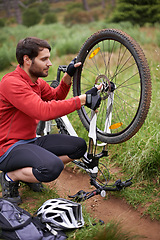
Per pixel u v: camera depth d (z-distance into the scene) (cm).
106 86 235
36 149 227
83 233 207
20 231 194
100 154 254
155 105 343
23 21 3434
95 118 237
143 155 286
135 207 248
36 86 238
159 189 262
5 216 202
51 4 4784
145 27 1731
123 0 1967
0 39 1734
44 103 218
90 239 202
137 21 1870
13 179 241
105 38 229
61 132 283
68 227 208
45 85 261
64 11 4394
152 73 418
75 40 1177
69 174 311
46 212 211
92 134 240
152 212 237
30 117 233
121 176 289
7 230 195
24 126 233
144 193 261
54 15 3547
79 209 220
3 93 221
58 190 279
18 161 227
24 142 236
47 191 266
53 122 405
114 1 4106
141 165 285
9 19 3944
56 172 222
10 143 233
